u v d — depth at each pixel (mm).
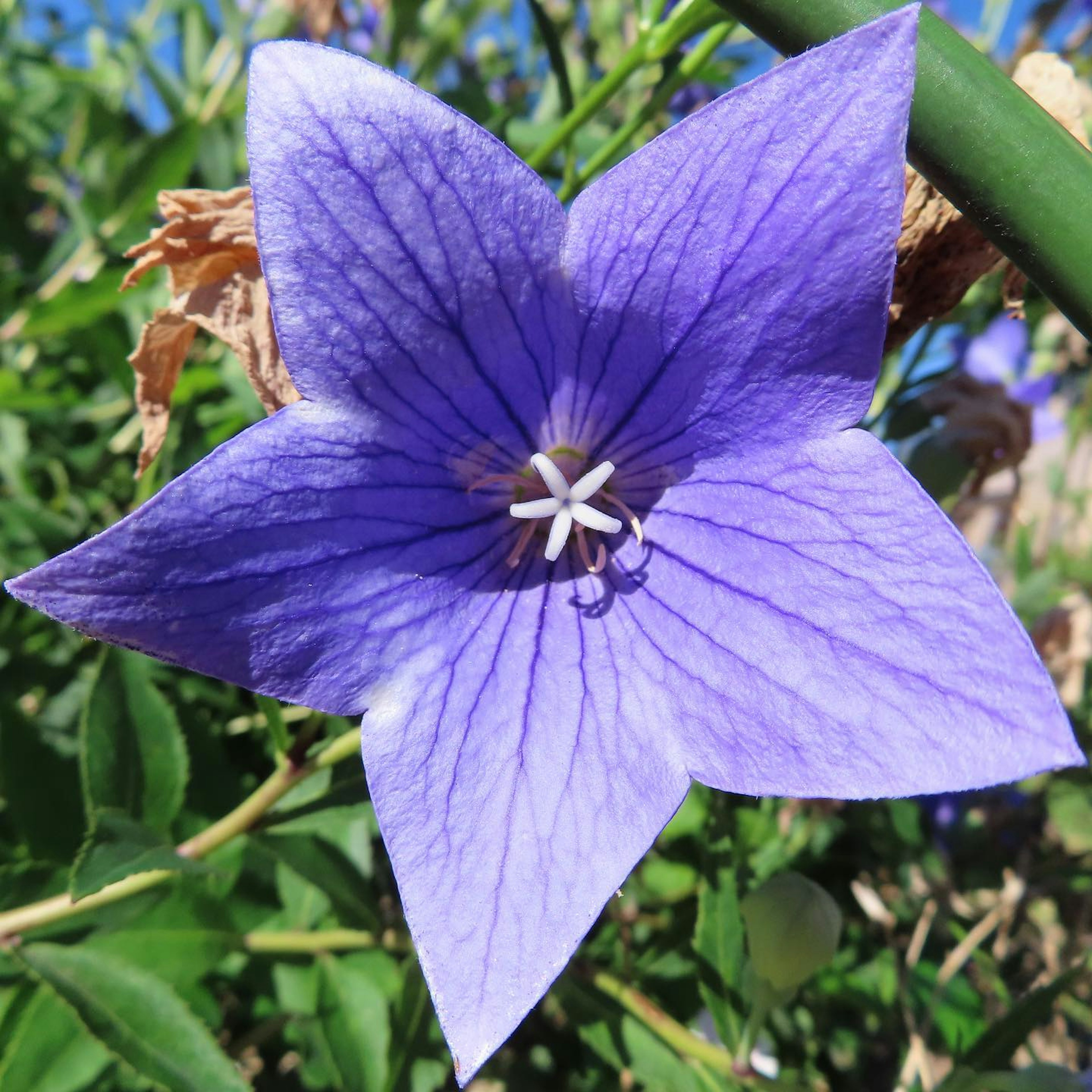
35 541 155
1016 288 95
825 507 64
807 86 59
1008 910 146
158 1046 99
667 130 63
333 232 62
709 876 111
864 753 58
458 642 70
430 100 62
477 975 59
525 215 65
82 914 113
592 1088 132
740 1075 104
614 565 76
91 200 167
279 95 60
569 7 194
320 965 118
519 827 63
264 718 136
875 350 63
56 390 177
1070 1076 94
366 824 121
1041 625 170
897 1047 155
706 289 65
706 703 65
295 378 64
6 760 123
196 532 60
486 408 73
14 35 214
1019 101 58
